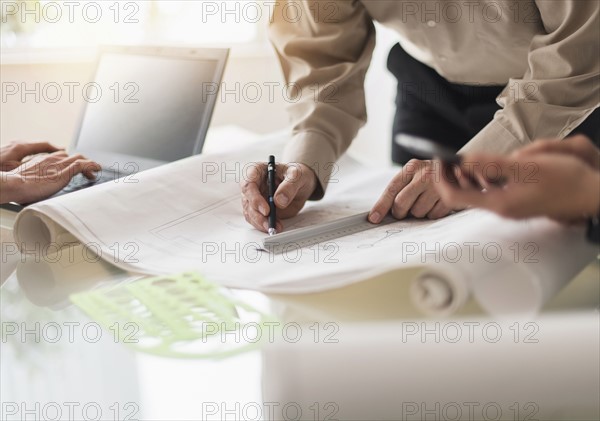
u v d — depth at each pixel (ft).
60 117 5.35
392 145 4.12
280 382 1.33
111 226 2.31
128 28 5.93
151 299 1.77
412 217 2.44
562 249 1.55
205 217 2.54
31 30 5.43
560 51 2.50
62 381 1.39
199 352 1.48
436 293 1.47
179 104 3.50
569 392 1.27
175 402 1.29
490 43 3.17
